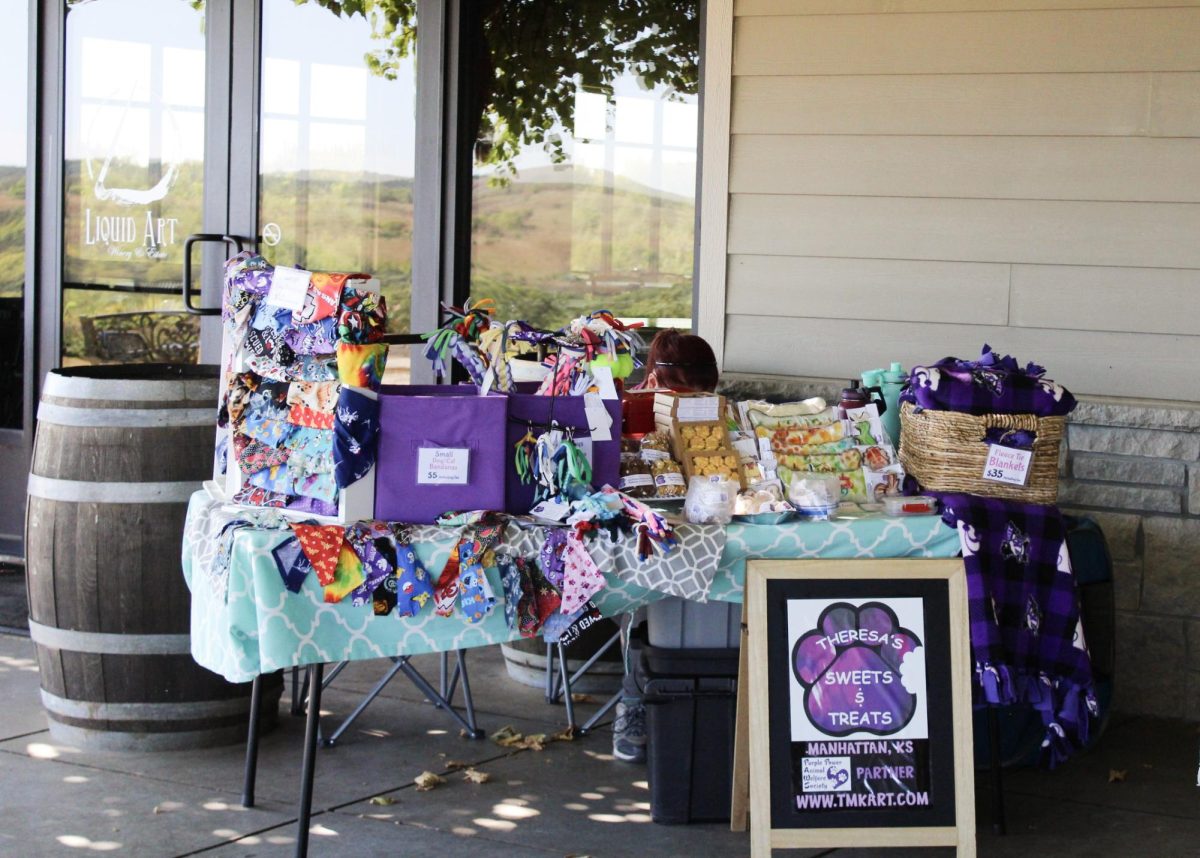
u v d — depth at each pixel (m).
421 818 3.69
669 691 3.63
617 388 3.75
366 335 3.29
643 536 3.38
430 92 5.56
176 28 5.88
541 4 5.48
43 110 6.12
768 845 3.24
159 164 5.96
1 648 5.25
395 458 3.37
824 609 3.33
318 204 5.75
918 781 3.29
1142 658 4.71
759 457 3.82
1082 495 4.75
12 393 6.43
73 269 6.17
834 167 4.97
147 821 3.61
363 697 4.73
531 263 5.60
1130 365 4.76
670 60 5.32
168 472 3.98
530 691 4.87
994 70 4.79
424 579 3.25
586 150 5.48
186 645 4.06
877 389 4.23
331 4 5.67
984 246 4.86
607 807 3.80
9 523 6.46
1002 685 3.54
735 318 5.13
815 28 4.94
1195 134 4.63
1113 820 3.80
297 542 3.21
